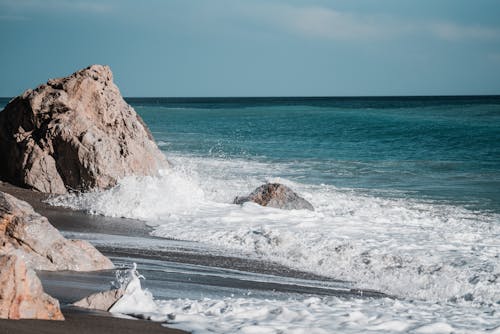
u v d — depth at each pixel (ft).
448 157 101.81
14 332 18.54
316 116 207.72
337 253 39.01
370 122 167.22
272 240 41.75
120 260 36.50
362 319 24.36
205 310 24.43
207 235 44.50
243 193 62.95
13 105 64.90
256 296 29.78
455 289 32.83
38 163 60.44
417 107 276.82
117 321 21.75
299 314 24.17
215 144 122.01
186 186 57.41
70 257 31.71
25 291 20.45
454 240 42.27
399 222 50.62
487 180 77.56
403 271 35.60
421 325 23.68
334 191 68.23
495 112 212.02
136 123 66.64
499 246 40.42
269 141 131.64
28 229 31.17
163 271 34.14
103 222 49.39
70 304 24.20
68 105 62.85
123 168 59.52
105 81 66.69
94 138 59.52
